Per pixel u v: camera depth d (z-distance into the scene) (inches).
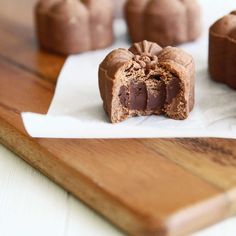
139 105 13.4
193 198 10.6
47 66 16.2
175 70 13.0
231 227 10.8
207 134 12.5
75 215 11.1
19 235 10.8
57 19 16.6
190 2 16.8
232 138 12.4
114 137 12.6
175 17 16.7
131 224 10.4
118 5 20.0
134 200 10.6
